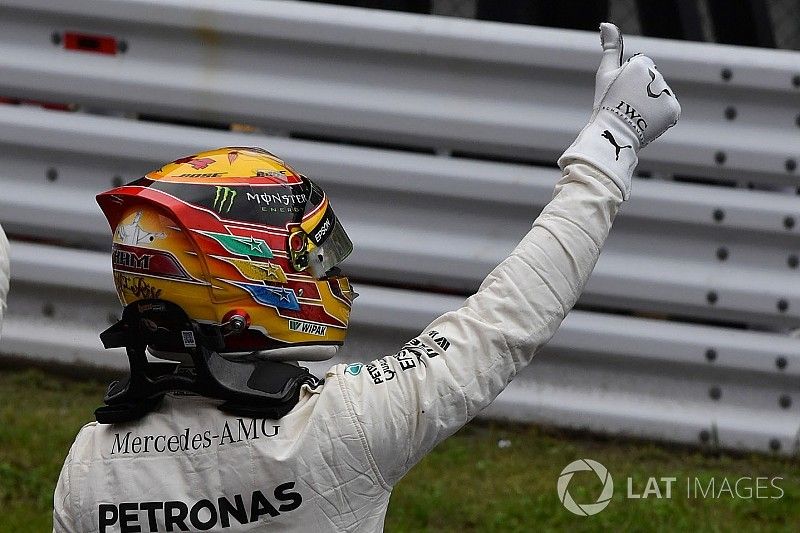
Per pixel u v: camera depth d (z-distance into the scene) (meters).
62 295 18.41
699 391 17.95
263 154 6.83
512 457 16.78
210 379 6.28
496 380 6.29
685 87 17.81
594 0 19.64
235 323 6.31
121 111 18.44
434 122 17.95
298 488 6.25
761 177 18.02
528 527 14.28
